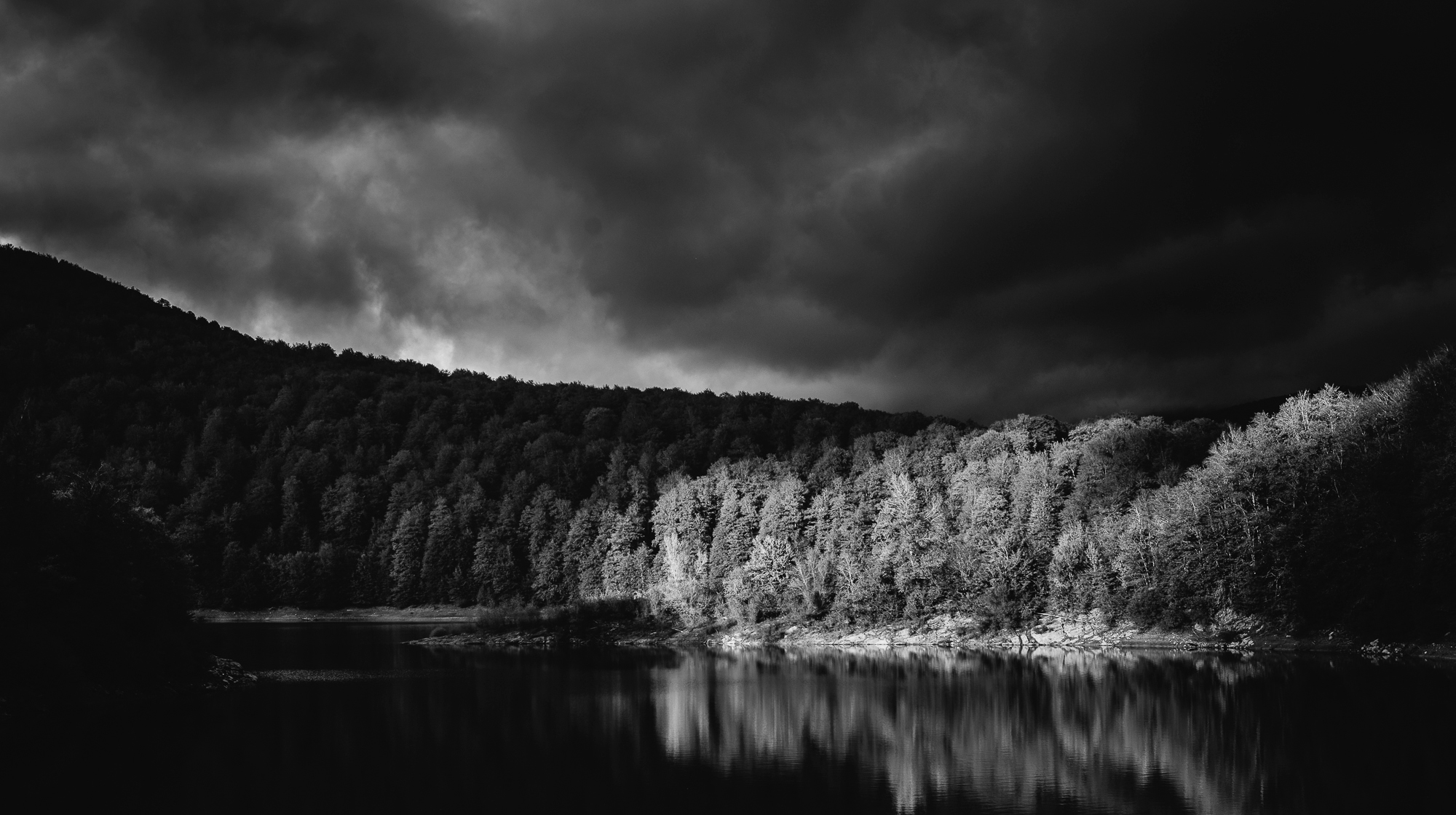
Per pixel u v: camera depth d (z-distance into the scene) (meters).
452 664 84.12
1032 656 82.69
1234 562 83.12
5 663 52.44
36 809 34.41
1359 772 37.31
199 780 38.78
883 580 100.19
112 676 59.66
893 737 47.34
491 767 41.38
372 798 36.34
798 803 35.47
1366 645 74.69
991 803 34.97
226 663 72.12
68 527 56.84
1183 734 45.62
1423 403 81.19
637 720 52.84
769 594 106.44
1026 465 108.12
